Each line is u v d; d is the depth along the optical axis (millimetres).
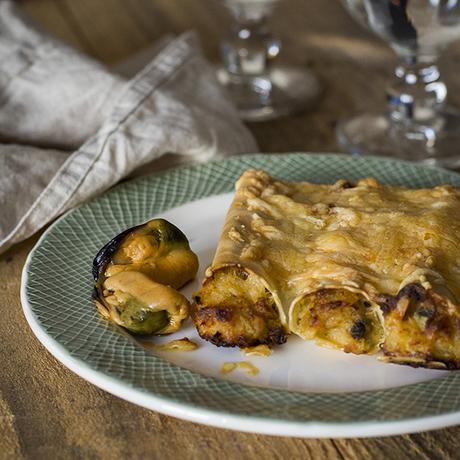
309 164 595
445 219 481
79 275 506
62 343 453
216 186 580
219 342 460
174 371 441
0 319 502
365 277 453
